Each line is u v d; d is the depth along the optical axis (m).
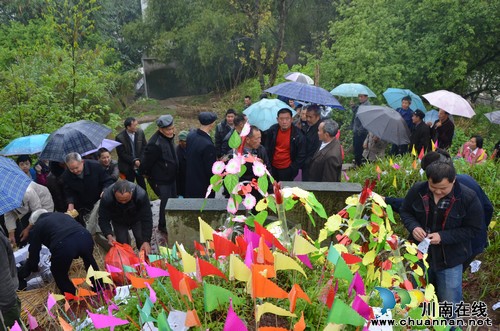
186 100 21.30
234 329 1.19
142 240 3.99
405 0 12.56
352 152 10.27
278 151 5.05
